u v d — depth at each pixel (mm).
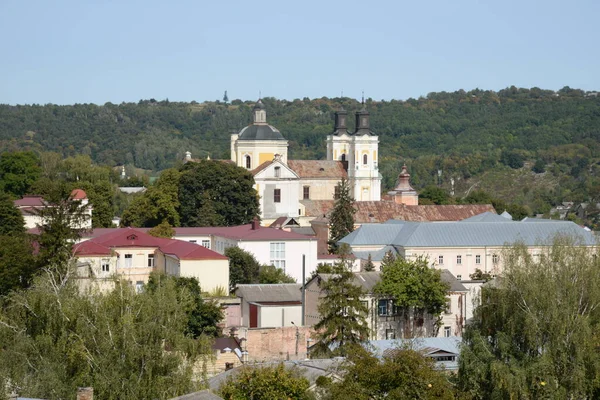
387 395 199625
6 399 176250
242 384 199125
